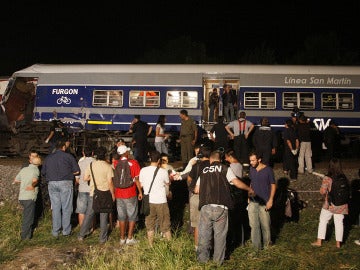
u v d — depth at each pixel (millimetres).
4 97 16844
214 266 6770
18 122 16391
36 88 16578
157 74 16172
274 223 9062
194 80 16047
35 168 8469
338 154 16062
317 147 15859
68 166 8492
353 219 9117
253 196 7531
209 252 6988
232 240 7922
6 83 19094
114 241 8180
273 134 11359
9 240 8203
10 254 7629
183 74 16094
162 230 7742
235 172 8008
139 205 9555
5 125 16906
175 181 11141
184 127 12531
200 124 15852
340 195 7582
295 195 9391
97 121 16172
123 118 16125
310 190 10898
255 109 15859
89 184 8172
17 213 9672
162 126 13875
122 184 7840
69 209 8523
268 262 7176
